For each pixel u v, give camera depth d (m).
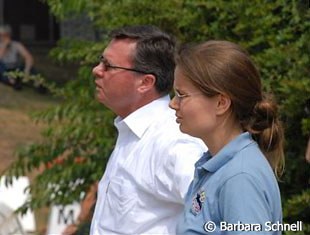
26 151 19.47
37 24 74.25
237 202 9.30
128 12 17.80
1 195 22.94
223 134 9.78
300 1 16.30
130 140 11.76
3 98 53.28
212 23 16.95
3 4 74.50
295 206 15.12
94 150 18.80
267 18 16.44
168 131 11.31
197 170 9.90
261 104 9.76
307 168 15.90
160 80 11.90
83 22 23.58
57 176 18.91
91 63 18.59
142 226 11.43
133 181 11.47
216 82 9.61
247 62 9.69
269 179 9.46
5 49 56.34
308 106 15.63
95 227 11.93
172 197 11.16
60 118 18.98
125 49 11.95
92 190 19.62
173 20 17.28
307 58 15.63
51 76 56.97
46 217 28.94
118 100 12.00
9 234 22.78
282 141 9.91
